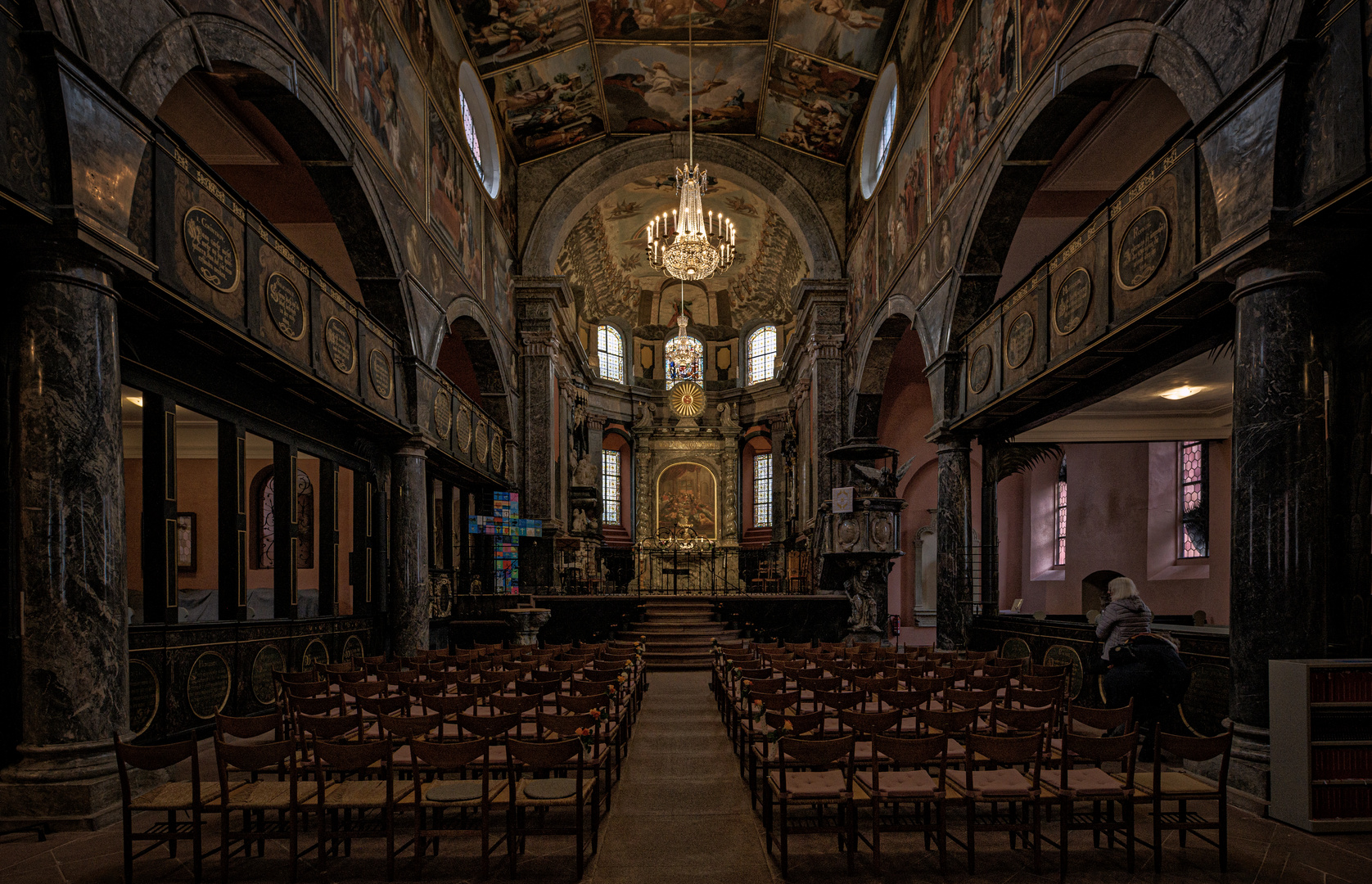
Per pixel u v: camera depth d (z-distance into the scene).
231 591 9.59
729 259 23.95
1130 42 8.51
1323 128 5.85
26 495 5.83
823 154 23.83
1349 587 6.50
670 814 6.36
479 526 19.41
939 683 7.23
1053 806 6.36
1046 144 11.28
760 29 19.33
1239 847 5.42
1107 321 8.88
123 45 6.49
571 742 4.96
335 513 12.70
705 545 34.50
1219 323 8.02
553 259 23.67
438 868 5.18
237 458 9.72
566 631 18.81
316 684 7.18
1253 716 6.34
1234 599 6.54
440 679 8.12
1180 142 7.43
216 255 7.81
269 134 12.88
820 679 7.09
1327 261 6.33
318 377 10.24
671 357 35.09
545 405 23.11
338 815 6.09
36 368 5.84
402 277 13.27
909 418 23.84
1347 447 6.49
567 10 18.05
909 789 5.05
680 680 15.08
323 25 10.48
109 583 6.07
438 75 15.80
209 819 6.14
